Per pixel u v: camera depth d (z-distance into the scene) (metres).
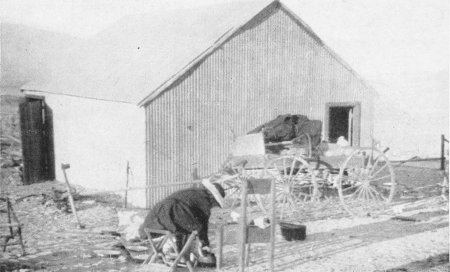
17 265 8.63
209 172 15.75
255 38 16.66
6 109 29.78
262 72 16.92
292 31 17.66
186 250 8.00
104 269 8.44
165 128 14.71
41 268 8.51
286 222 12.17
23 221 12.47
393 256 9.34
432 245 10.17
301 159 13.40
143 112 14.30
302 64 18.02
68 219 12.74
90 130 16.89
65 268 8.52
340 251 9.74
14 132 25.64
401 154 26.28
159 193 14.68
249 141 13.84
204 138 15.59
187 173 15.23
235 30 15.92
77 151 17.77
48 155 19.45
